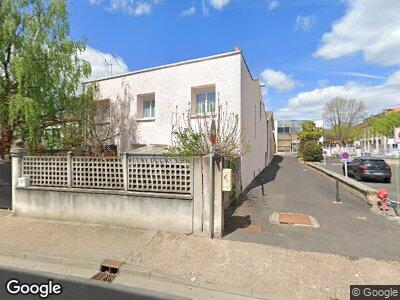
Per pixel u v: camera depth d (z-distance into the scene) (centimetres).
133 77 1373
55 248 593
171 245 602
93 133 1350
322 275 493
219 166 652
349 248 602
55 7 1102
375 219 822
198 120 1141
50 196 763
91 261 538
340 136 5706
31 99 986
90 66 1222
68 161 754
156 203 678
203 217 651
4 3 1025
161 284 481
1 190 849
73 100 1196
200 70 1198
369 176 1728
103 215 716
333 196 1156
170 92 1268
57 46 1112
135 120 1364
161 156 692
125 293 445
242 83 1158
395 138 947
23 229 695
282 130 7338
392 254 575
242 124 1136
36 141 1120
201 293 454
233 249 588
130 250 581
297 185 1452
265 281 477
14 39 1028
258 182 1548
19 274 504
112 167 720
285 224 759
